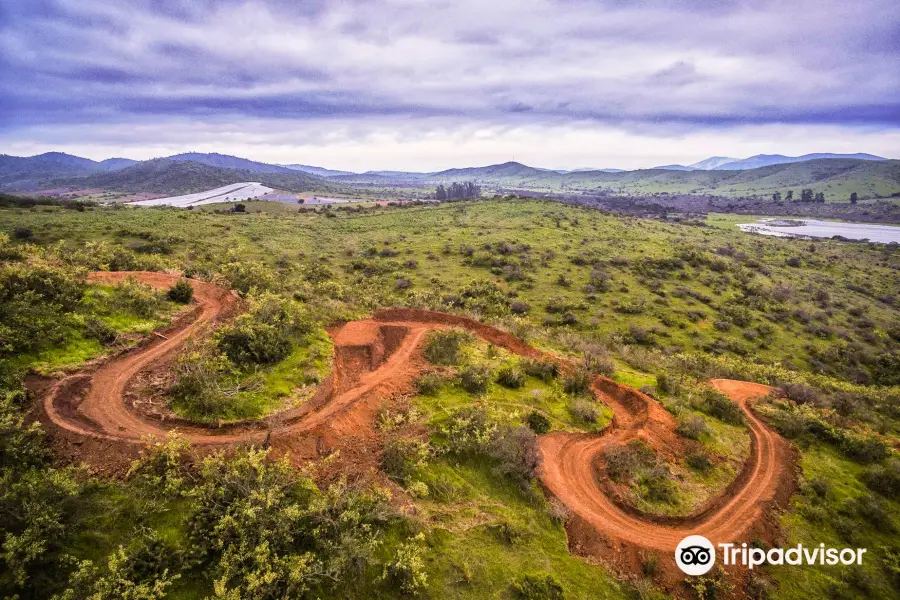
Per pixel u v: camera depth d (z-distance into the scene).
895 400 35.34
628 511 17.08
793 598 14.41
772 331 59.53
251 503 11.24
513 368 25.31
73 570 9.33
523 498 16.34
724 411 25.66
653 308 62.72
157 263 31.77
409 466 15.62
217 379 16.36
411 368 22.97
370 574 11.70
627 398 26.34
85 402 14.12
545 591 12.79
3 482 9.90
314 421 16.20
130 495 11.03
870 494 19.80
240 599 9.57
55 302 18.20
